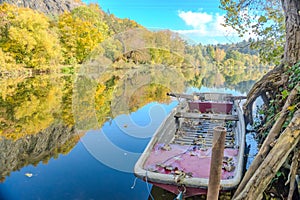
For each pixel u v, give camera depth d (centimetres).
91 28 1597
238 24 390
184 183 185
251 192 161
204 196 203
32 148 391
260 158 183
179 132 363
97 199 241
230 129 376
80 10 1742
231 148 280
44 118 586
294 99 195
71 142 405
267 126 277
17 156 358
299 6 266
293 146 161
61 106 728
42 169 312
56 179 283
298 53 268
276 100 282
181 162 229
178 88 545
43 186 267
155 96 657
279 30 378
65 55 1742
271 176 161
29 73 1639
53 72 1711
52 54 1694
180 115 371
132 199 239
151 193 244
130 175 286
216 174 154
